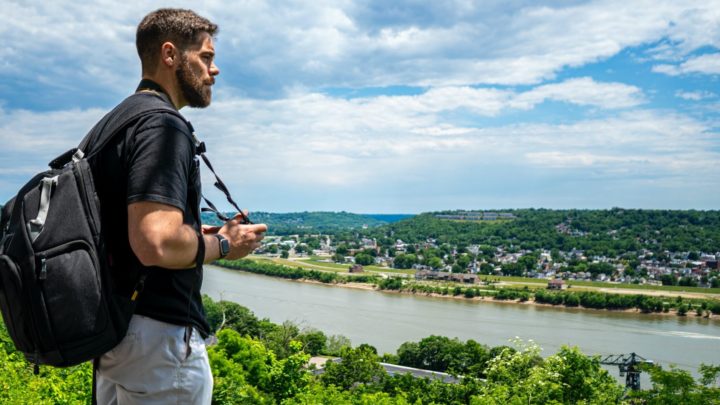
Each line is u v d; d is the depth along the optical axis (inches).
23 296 81.7
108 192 91.2
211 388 103.2
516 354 802.8
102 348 87.0
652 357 2412.6
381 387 1491.1
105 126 95.1
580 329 3321.9
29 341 84.7
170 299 94.6
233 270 6663.4
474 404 746.2
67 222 85.9
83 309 83.4
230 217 111.7
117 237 91.4
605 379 776.9
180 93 104.5
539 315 4067.4
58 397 285.6
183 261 89.7
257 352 514.9
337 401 589.6
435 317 3666.3
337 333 2910.9
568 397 761.6
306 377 537.3
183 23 102.0
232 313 2647.6
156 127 90.6
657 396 567.2
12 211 89.3
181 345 95.4
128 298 90.7
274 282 5639.8
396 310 3961.6
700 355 2495.1
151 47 101.9
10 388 291.1
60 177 88.2
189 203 98.3
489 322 3523.6
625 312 4566.9
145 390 93.8
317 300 4291.3
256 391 442.9
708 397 547.2
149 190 86.6
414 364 2388.0
